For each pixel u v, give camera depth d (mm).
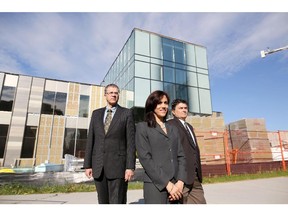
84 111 17203
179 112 2996
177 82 18516
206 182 7391
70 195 5195
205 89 19656
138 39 17891
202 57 20625
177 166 2084
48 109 16172
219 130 10555
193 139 2885
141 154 2051
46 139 15477
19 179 6387
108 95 2635
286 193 5207
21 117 15203
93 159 2504
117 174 2396
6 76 15594
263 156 10727
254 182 7254
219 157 9852
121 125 2539
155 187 1941
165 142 2092
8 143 14445
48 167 11156
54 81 16938
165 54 18750
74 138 16312
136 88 16688
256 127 11273
